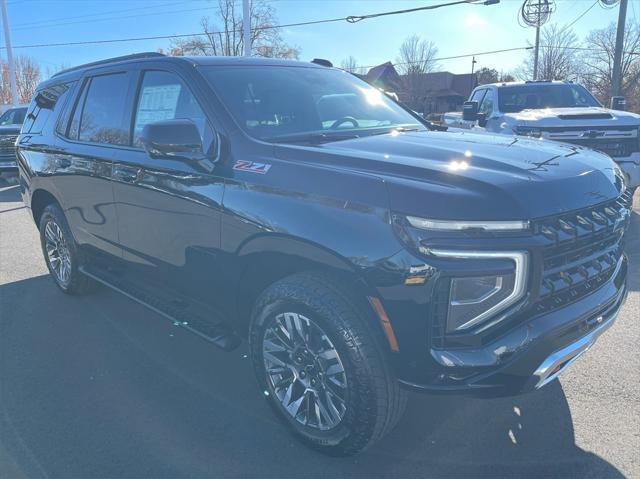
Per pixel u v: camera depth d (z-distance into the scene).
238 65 3.75
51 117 4.97
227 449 2.96
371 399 2.54
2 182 14.62
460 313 2.36
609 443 2.87
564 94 9.17
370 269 2.41
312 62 4.45
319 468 2.79
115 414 3.29
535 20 16.23
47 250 5.37
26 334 4.43
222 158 3.12
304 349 2.78
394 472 2.74
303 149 2.90
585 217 2.60
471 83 61.72
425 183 2.43
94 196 4.22
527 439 2.94
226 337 3.28
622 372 3.53
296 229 2.64
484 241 2.30
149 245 3.73
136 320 4.70
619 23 20.80
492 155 2.79
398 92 56.59
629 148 7.38
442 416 3.18
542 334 2.43
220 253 3.11
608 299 2.79
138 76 3.93
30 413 3.31
